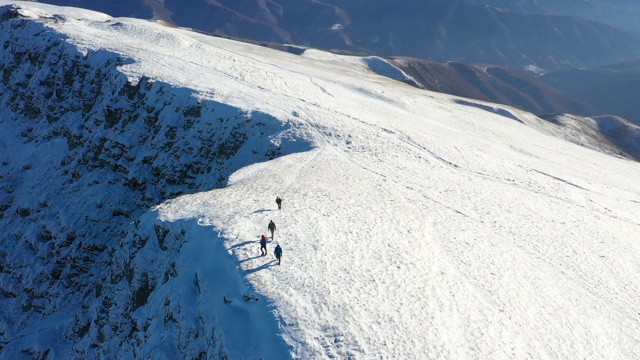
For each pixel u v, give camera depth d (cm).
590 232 3938
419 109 8312
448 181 4450
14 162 6125
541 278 2970
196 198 3123
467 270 2788
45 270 5091
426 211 3547
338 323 2045
